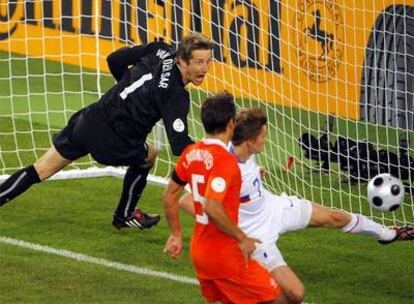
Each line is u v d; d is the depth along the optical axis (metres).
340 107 44.38
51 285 27.23
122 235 31.58
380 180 29.83
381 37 44.19
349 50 44.19
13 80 49.78
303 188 37.00
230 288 22.33
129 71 28.95
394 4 44.38
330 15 44.19
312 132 42.03
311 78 43.91
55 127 43.62
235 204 22.12
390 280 29.09
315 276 29.20
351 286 28.48
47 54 52.44
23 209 33.72
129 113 28.62
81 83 46.09
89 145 29.30
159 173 38.31
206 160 21.97
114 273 28.36
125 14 45.16
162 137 40.66
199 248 22.38
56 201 34.69
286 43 43.84
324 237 32.62
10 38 53.06
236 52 43.31
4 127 43.03
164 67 27.55
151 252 30.25
